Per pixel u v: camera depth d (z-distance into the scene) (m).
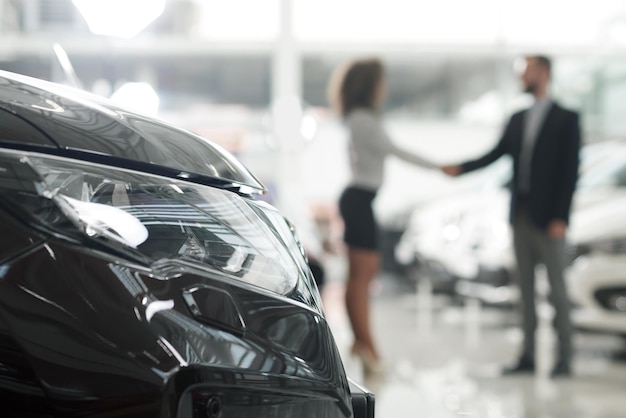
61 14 8.51
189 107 9.12
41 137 1.34
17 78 1.51
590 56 9.42
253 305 1.37
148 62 8.91
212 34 9.16
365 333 4.58
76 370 1.22
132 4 4.01
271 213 1.58
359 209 4.57
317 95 9.40
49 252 1.24
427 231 7.19
